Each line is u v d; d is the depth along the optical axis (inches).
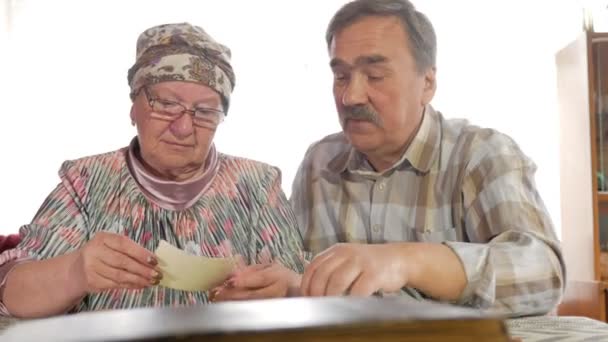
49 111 139.3
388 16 54.1
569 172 116.3
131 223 50.9
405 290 44.4
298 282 45.6
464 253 41.1
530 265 43.8
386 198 58.0
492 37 133.5
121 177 52.4
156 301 49.4
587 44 108.0
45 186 139.3
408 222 56.8
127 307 48.9
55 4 139.5
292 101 137.3
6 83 139.4
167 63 49.5
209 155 54.8
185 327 13.5
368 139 55.2
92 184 52.3
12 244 98.0
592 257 107.0
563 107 118.4
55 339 13.4
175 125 49.7
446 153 56.9
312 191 62.5
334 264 34.5
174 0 139.0
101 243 43.4
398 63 53.6
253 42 138.2
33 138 139.4
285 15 138.3
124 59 139.5
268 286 44.8
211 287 45.1
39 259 48.1
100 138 139.3
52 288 43.6
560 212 122.2
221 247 52.1
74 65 139.4
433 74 57.7
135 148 54.2
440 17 134.2
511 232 47.4
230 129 136.7
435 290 39.9
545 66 132.1
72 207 51.3
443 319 14.2
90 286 42.5
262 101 137.3
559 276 45.1
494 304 43.0
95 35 139.5
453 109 133.3
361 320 13.9
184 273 43.9
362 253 35.9
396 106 54.1
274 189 56.8
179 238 51.0
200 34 51.6
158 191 51.9
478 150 55.2
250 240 53.9
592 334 34.7
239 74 137.5
